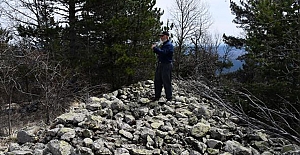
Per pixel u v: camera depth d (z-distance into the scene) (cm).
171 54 693
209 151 452
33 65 964
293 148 456
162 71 697
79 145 435
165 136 484
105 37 1195
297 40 930
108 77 1185
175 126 548
